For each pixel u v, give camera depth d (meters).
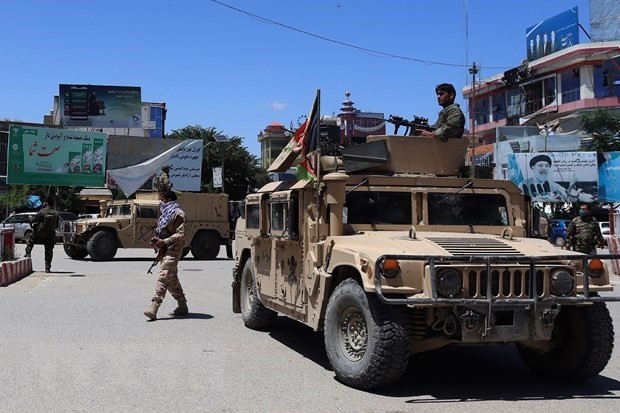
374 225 6.43
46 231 15.99
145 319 9.34
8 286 12.99
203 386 5.71
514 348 7.80
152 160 33.06
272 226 7.46
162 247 9.42
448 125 6.91
